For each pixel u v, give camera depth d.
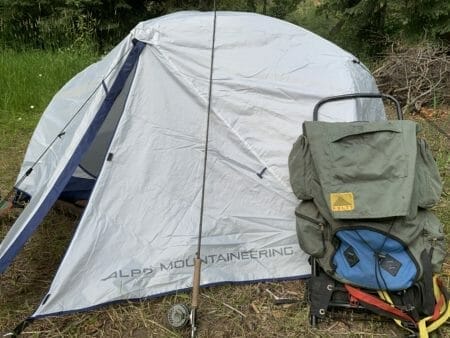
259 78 1.78
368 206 1.46
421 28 4.98
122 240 1.62
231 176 1.73
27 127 3.38
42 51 5.22
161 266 1.64
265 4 6.55
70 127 1.94
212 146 1.72
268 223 1.73
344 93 1.81
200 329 1.53
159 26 1.73
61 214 2.21
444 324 1.53
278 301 1.63
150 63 1.71
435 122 3.61
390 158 1.50
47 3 5.70
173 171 1.68
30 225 1.54
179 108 1.71
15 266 1.85
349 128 1.56
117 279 1.59
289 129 1.75
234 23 1.85
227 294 1.67
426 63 4.00
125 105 1.67
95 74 2.12
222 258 1.70
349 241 1.50
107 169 1.63
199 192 1.70
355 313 1.57
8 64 4.11
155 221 1.66
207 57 1.76
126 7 5.88
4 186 2.52
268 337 1.50
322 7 5.65
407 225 1.48
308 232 1.54
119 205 1.63
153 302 1.63
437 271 1.50
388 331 1.52
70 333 1.50
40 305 1.52
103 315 1.57
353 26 5.46
